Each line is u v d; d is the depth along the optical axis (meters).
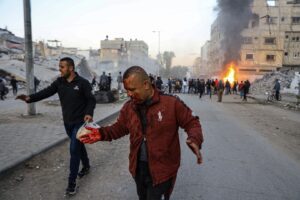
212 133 9.45
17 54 48.00
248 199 4.45
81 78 4.52
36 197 4.29
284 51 69.38
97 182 4.92
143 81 2.57
